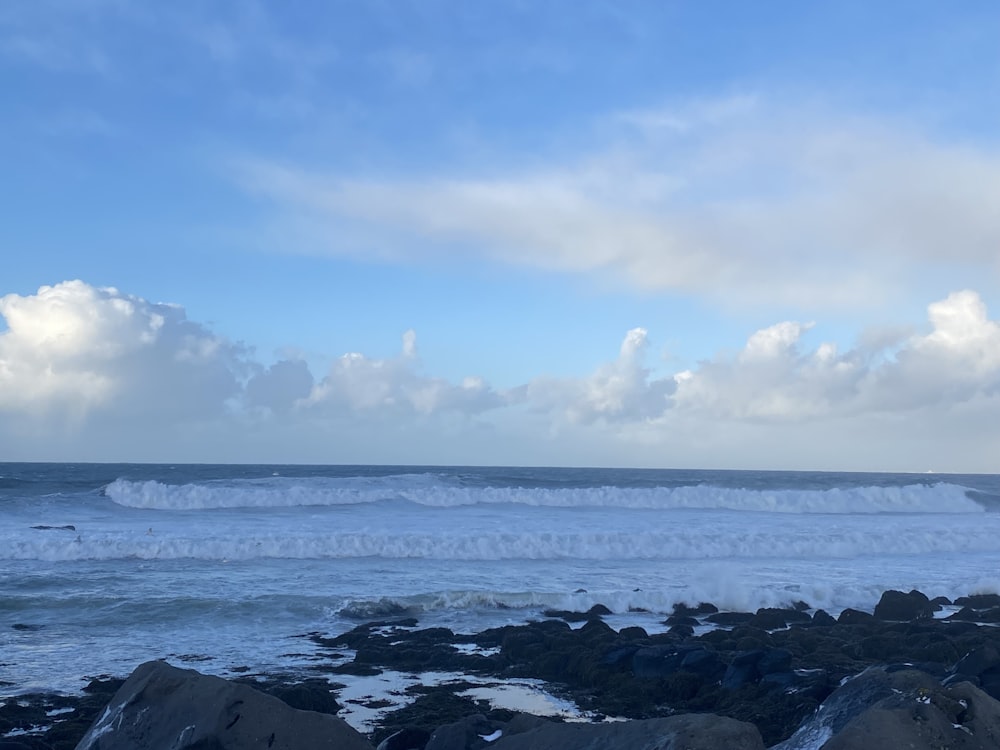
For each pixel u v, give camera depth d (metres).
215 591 20.53
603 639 16.22
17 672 14.49
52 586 20.72
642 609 20.52
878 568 25.97
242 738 7.60
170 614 18.61
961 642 16.08
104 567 23.19
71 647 16.12
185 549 24.77
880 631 17.67
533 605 20.27
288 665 15.25
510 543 26.47
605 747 7.47
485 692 13.83
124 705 8.09
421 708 12.77
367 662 15.55
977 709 7.24
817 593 21.84
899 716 7.05
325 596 20.28
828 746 6.93
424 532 29.03
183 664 15.12
